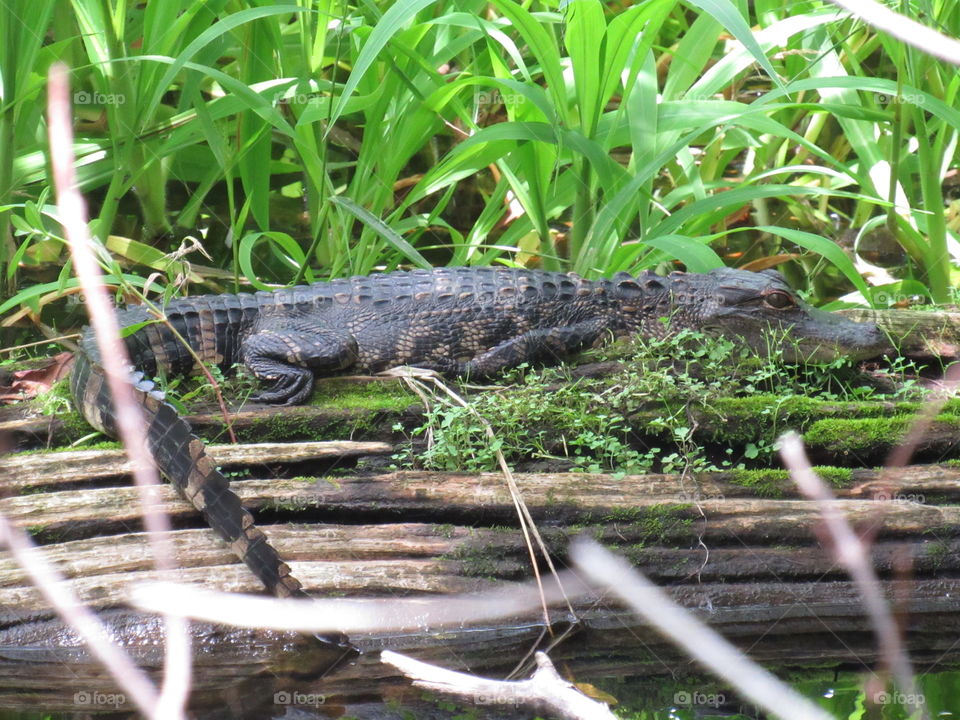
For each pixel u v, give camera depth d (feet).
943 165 39.19
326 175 33.99
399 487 24.91
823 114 43.62
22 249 34.78
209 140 34.78
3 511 23.47
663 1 30.45
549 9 42.65
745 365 29.53
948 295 37.27
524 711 18.30
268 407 27.32
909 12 32.71
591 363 30.27
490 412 26.81
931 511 25.25
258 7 34.68
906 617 23.89
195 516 24.22
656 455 27.45
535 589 23.97
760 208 44.75
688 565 24.63
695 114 34.58
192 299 29.43
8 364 30.12
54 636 22.03
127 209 42.96
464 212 46.32
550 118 32.91
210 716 18.67
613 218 32.86
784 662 21.09
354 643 22.48
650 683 20.21
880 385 29.94
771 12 41.32
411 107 35.63
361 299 29.71
